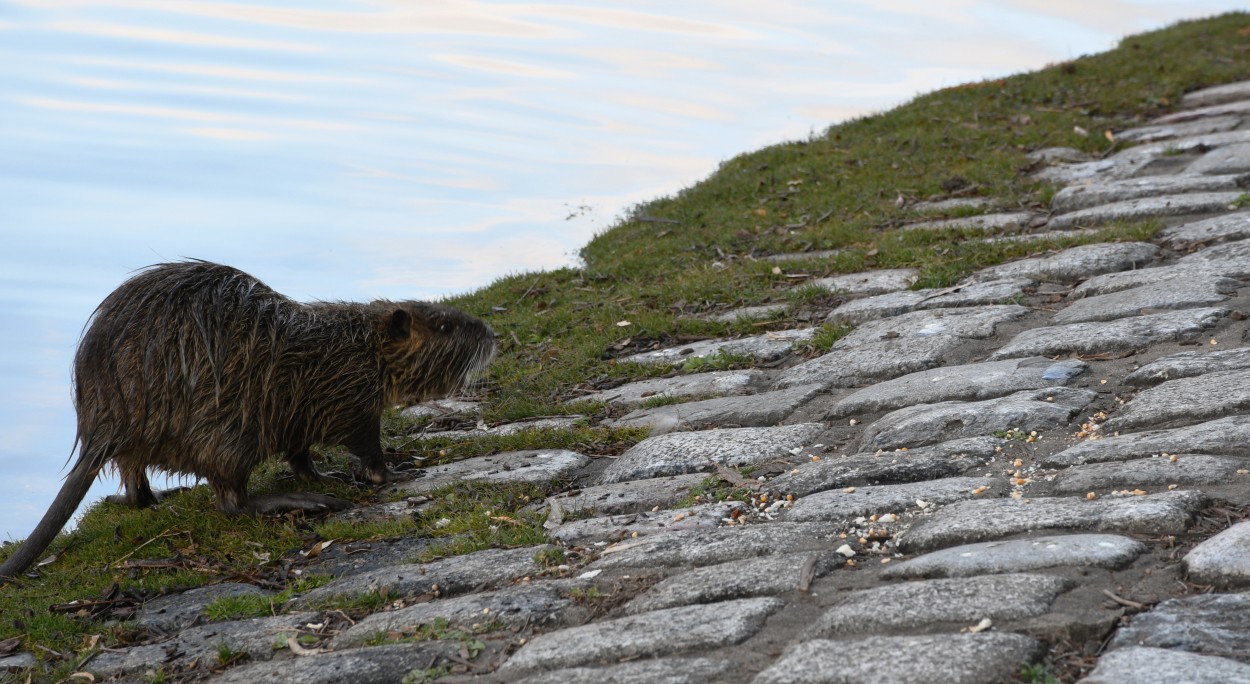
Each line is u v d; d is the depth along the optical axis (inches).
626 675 258.7
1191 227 629.6
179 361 423.2
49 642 356.2
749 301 674.2
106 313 430.9
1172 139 888.9
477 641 297.7
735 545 335.6
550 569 347.6
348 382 465.4
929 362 501.0
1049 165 869.2
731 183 964.6
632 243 879.1
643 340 647.8
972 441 392.2
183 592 388.8
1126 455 354.9
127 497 489.4
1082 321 518.9
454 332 492.1
